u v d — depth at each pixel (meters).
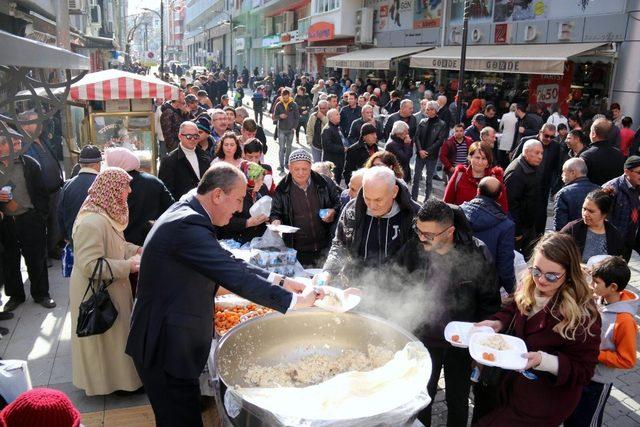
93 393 3.69
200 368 2.74
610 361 2.97
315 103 18.30
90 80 7.49
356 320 2.89
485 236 3.73
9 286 5.23
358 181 4.38
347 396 2.24
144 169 7.95
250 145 5.80
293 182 4.64
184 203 2.70
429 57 16.56
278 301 2.60
